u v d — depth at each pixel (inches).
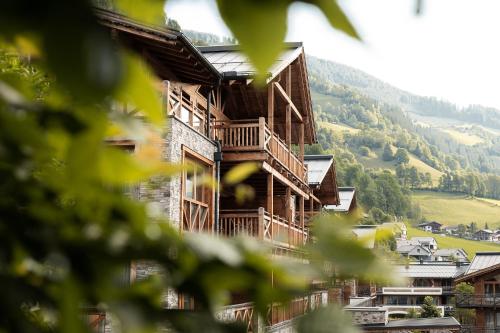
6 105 23.6
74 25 18.2
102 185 25.2
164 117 24.8
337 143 6943.9
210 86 592.1
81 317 23.7
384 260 23.6
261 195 807.1
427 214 5851.4
